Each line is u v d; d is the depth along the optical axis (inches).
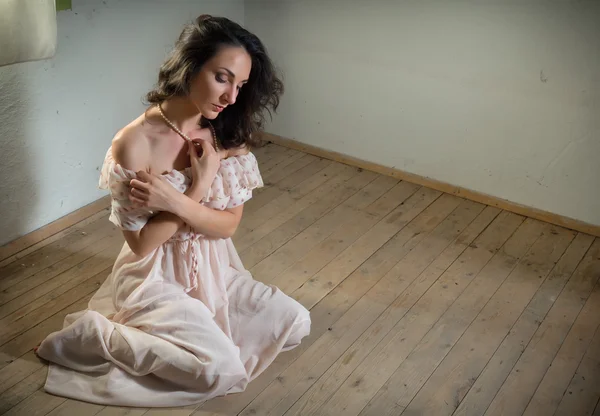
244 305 93.5
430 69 131.7
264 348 92.6
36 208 118.6
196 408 86.0
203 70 74.2
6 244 115.2
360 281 112.0
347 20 137.2
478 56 125.5
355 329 101.3
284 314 93.3
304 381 91.2
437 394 90.2
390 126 142.0
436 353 97.3
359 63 139.9
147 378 87.3
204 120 84.4
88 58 118.0
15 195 114.1
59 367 90.6
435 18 126.7
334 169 148.2
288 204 133.6
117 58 123.5
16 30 87.1
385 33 133.7
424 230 126.9
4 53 87.3
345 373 92.9
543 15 116.3
